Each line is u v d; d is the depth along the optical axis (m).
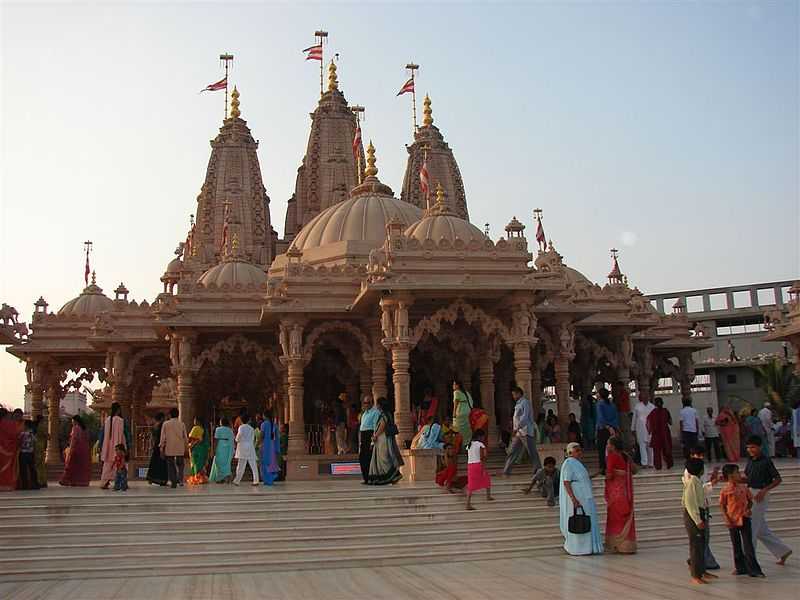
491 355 26.95
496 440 26.66
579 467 15.59
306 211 65.44
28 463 19.73
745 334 68.25
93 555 14.74
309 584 13.08
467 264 24.23
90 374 39.84
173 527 16.02
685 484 12.68
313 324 28.11
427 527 16.61
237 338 29.59
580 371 33.81
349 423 27.52
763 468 13.70
